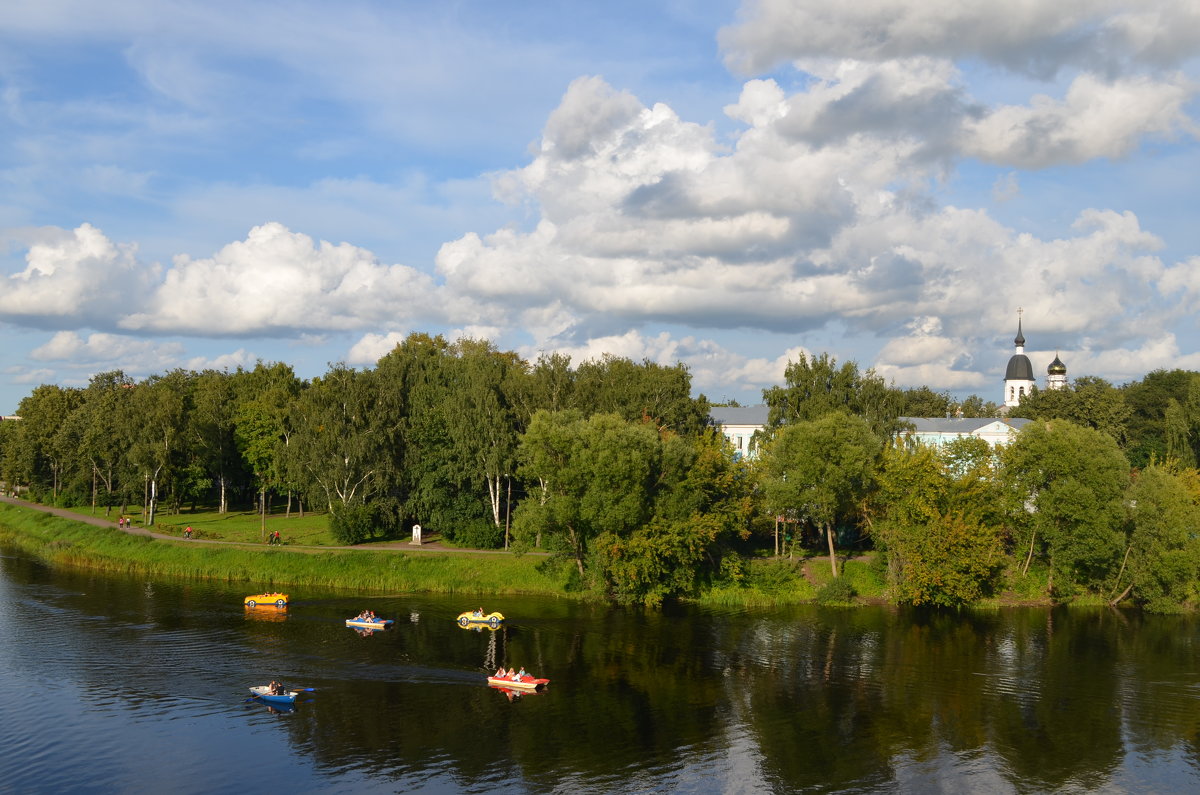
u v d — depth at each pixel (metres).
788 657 70.06
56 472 165.25
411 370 123.12
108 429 140.88
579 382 113.50
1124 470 90.88
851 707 58.16
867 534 102.69
